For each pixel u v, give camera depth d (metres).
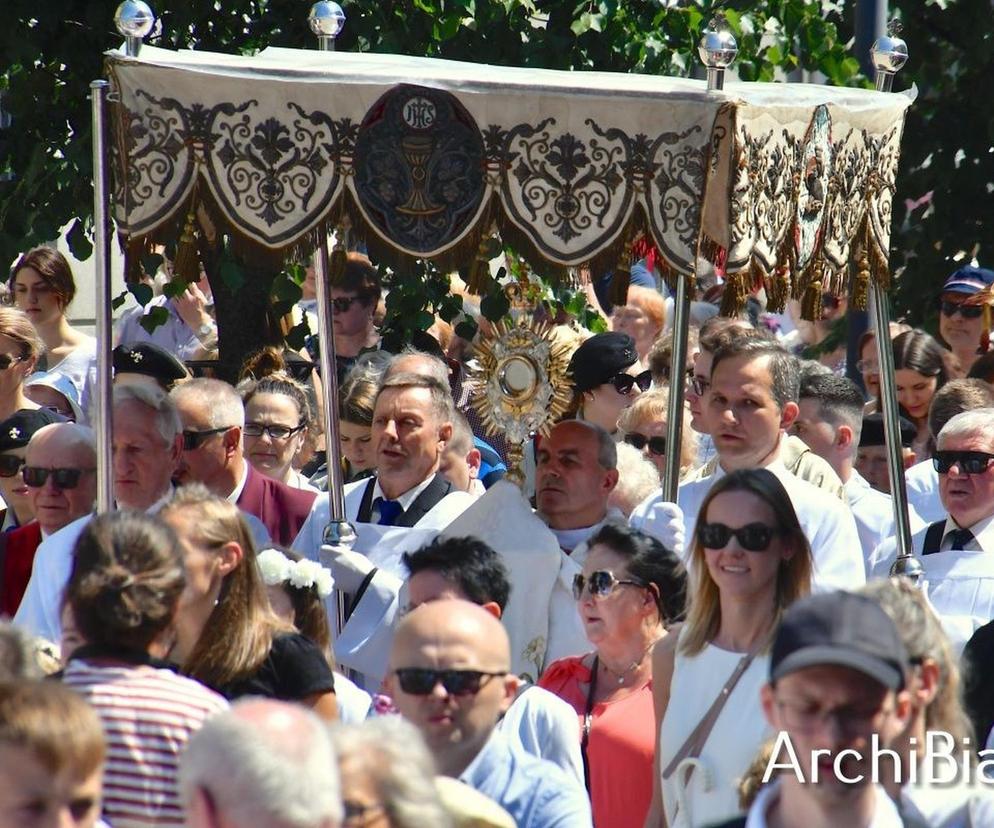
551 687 18.09
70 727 10.66
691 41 26.97
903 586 13.26
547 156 18.12
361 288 29.08
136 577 13.71
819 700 11.30
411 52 25.64
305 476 29.25
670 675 16.70
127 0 18.09
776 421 21.08
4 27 24.77
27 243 25.44
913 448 27.92
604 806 17.06
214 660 15.30
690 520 22.05
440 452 22.78
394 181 18.14
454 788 12.42
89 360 30.52
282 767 10.20
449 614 13.85
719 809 15.57
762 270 18.50
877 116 20.84
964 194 32.12
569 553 20.83
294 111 18.03
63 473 20.67
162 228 17.89
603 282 32.56
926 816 12.52
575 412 25.14
